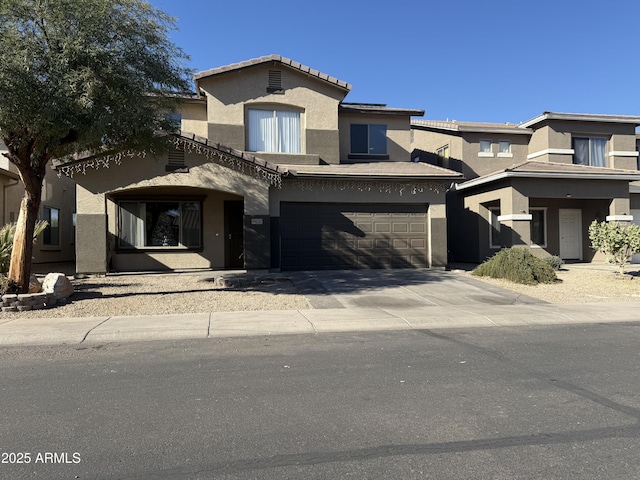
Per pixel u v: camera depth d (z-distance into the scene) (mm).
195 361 6758
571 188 19125
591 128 22469
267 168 15617
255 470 3617
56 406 4965
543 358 6918
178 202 17844
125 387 5586
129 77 10172
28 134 10109
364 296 12234
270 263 16203
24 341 7879
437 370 6293
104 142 11328
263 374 6113
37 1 9328
